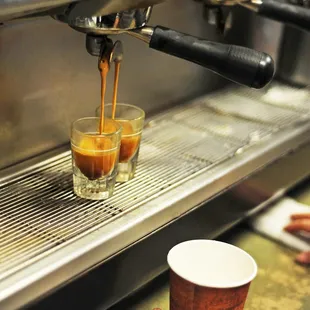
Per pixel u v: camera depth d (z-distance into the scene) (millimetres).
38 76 930
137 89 1120
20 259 710
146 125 1135
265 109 1259
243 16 1271
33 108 941
